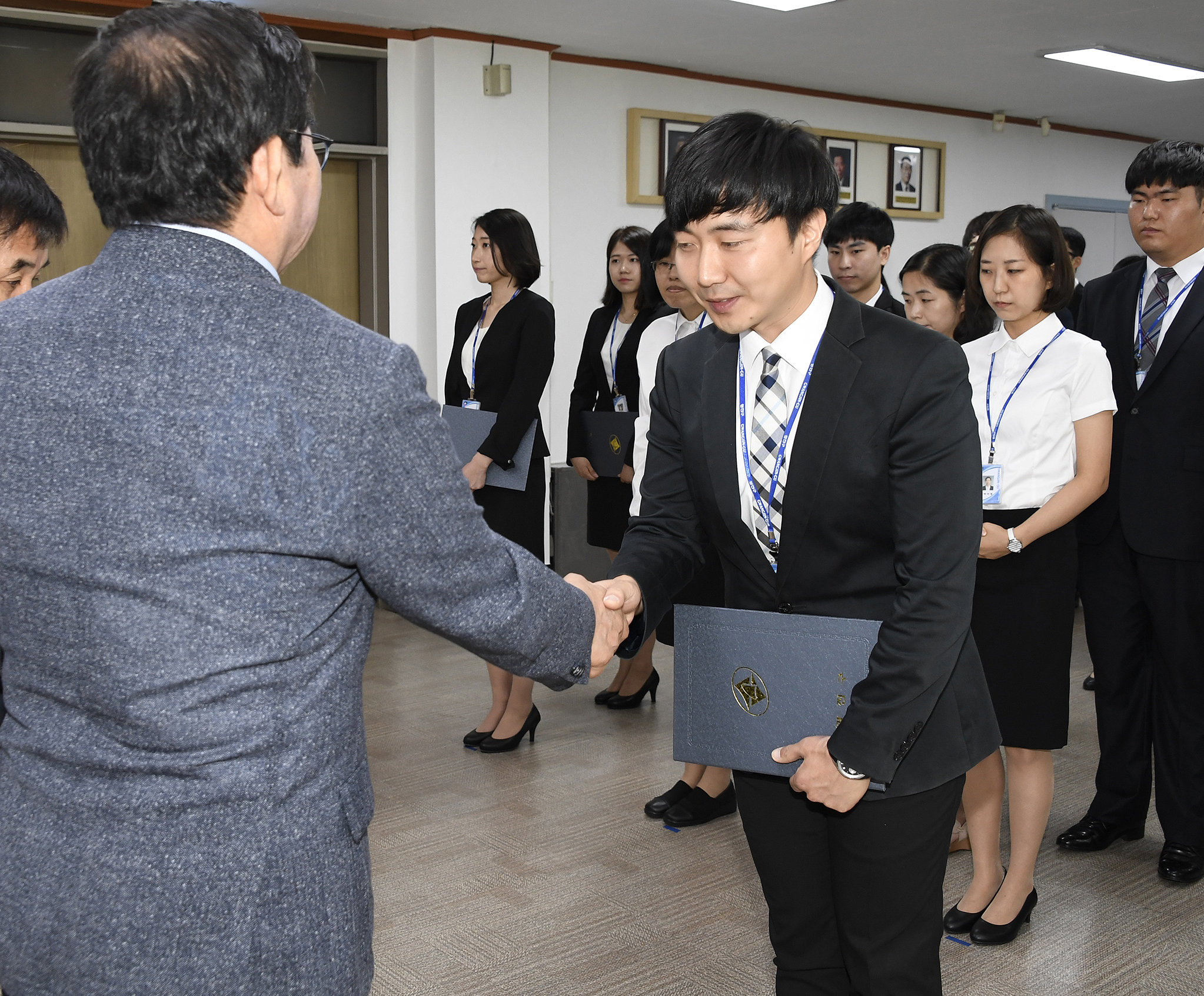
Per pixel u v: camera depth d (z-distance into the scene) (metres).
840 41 5.88
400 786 3.38
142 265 0.98
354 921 1.04
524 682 3.65
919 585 1.33
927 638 1.32
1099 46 5.93
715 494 1.50
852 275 3.43
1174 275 2.70
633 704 4.13
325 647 1.01
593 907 2.65
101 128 0.98
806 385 1.42
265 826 0.97
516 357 3.69
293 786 0.98
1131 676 2.86
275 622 0.96
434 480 1.00
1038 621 2.35
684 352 1.60
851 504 1.40
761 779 1.54
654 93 6.53
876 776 1.32
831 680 1.40
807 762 1.37
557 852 2.94
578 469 4.05
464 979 2.34
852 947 1.49
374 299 5.89
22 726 1.01
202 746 0.95
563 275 6.34
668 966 2.39
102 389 0.94
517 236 3.69
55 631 0.96
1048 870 2.81
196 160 0.97
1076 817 3.14
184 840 0.95
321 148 1.16
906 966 1.47
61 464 0.94
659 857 2.91
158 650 0.94
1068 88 7.15
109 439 0.94
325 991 1.00
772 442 1.45
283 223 1.06
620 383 3.90
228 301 0.97
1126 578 2.80
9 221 1.48
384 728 3.92
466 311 3.90
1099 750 3.65
